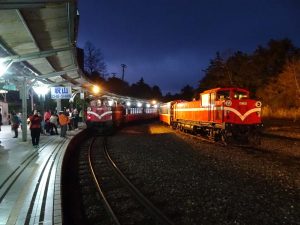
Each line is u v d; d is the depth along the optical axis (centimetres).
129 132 3036
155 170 1294
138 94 11138
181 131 2889
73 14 912
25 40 1148
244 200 902
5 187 843
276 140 2188
